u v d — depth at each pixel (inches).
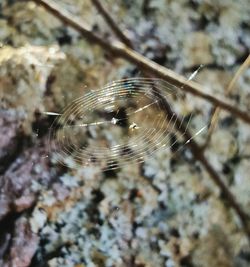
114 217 21.6
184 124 22.5
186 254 21.2
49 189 21.9
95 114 22.8
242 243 21.3
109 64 23.4
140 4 24.2
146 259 21.2
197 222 21.5
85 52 23.5
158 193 21.8
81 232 21.5
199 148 22.1
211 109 22.6
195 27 23.8
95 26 23.8
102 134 22.6
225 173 21.9
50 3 24.1
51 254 21.4
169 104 22.8
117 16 24.0
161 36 23.7
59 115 22.8
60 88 23.1
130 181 21.9
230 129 22.3
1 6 24.3
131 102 22.9
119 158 22.2
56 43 23.7
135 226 21.5
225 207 21.6
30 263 21.3
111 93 23.0
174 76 23.1
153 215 21.5
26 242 21.5
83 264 21.2
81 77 23.3
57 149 22.4
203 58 23.3
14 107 22.8
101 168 22.1
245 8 24.0
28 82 23.1
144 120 22.7
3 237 21.6
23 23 24.0
